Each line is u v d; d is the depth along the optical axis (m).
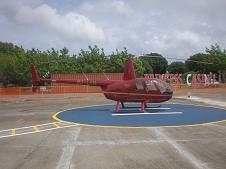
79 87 50.97
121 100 23.91
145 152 10.78
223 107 26.62
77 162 9.64
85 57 74.62
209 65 77.12
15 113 24.53
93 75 54.22
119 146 11.82
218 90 54.12
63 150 11.29
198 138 13.13
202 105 28.58
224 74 77.25
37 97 43.81
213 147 11.38
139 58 77.56
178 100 34.69
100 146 11.87
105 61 74.81
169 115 21.47
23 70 65.62
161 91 23.72
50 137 13.91
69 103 33.38
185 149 11.12
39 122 19.08
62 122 18.86
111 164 9.37
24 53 69.69
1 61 68.38
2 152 11.14
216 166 8.98
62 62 70.94
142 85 23.58
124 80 24.11
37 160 9.96
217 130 15.16
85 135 14.33
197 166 9.00
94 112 24.12
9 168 9.12
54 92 50.09
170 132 14.77
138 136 13.88
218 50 76.56
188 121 18.45
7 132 15.61
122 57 73.62
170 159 9.80
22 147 11.91
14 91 46.97
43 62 66.56
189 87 59.19
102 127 16.73
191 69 109.81
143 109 23.83
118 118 20.36
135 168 8.92
